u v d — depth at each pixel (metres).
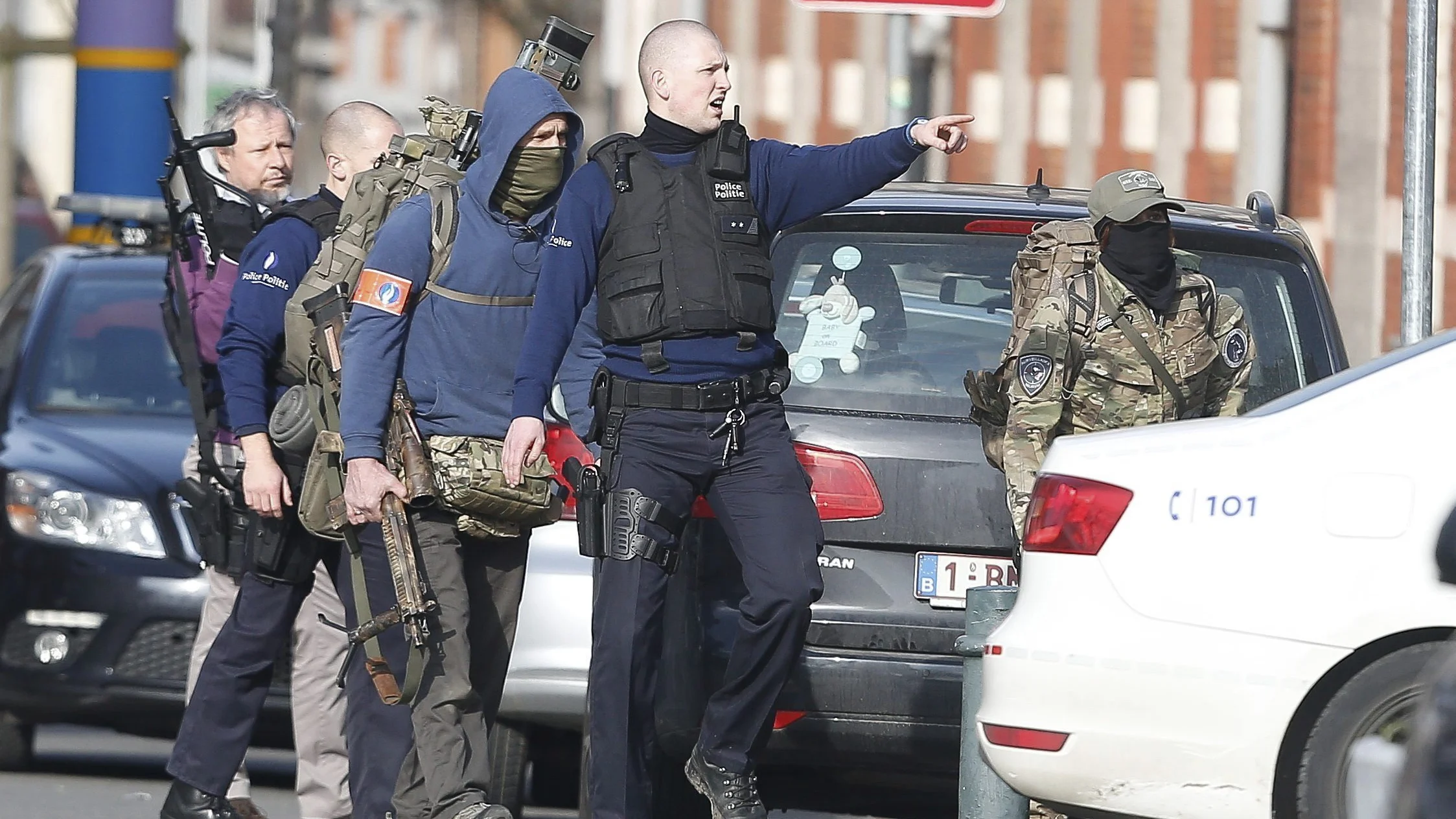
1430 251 26.02
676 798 23.64
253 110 25.70
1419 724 12.05
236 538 24.94
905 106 37.25
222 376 23.53
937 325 23.70
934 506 23.02
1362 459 19.09
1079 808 19.80
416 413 21.78
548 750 33.06
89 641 30.20
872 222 24.08
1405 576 18.77
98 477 30.70
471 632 22.66
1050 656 19.78
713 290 21.48
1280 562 19.12
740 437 21.59
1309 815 19.00
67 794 29.94
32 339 33.41
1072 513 19.92
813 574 21.47
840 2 29.23
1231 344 22.80
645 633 21.75
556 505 22.08
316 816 24.97
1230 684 19.12
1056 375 21.97
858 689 22.83
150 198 39.56
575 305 21.52
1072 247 22.42
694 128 21.84
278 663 29.42
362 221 22.62
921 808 30.95
